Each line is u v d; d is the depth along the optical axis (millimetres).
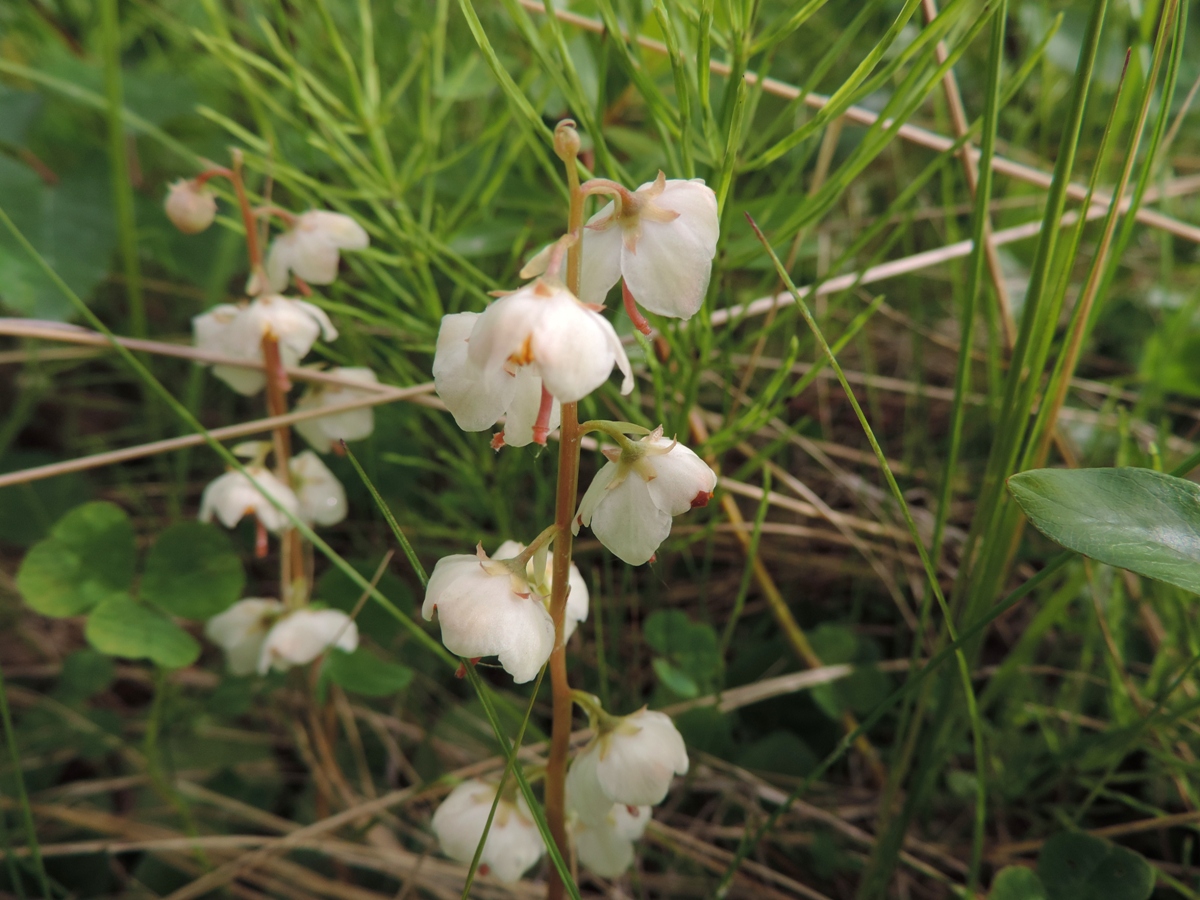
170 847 165
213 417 242
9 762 180
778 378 156
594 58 202
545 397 105
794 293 118
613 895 168
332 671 159
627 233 106
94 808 182
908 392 227
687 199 106
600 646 172
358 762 186
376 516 212
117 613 151
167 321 255
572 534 115
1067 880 140
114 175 212
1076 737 173
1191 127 256
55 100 245
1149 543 104
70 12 253
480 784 133
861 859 172
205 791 182
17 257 197
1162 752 162
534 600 111
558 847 132
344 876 173
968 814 177
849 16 250
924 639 200
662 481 110
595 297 107
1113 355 250
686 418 168
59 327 159
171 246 228
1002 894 139
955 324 253
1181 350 207
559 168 215
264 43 226
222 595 157
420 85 207
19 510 212
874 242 249
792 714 193
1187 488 107
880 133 179
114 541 157
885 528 204
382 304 186
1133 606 183
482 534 203
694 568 208
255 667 165
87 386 256
